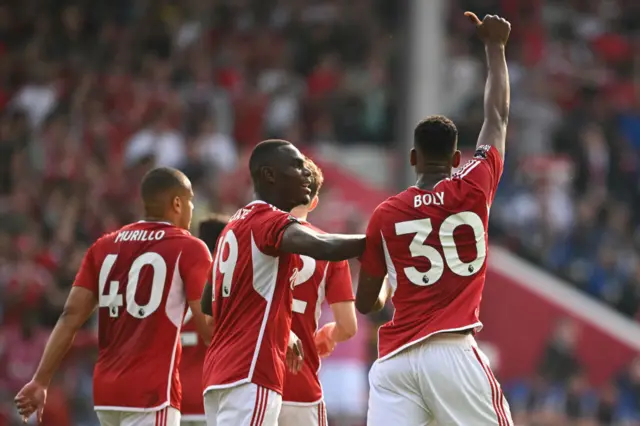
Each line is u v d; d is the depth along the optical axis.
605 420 56.59
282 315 21.95
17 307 52.94
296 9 84.50
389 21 83.94
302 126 73.19
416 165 22.27
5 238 57.09
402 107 56.34
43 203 62.56
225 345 21.78
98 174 66.00
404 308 21.55
